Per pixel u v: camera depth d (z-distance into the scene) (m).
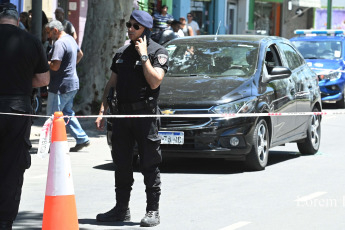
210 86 28.05
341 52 57.12
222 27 89.75
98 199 23.19
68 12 68.56
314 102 33.34
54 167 17.25
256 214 21.08
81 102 44.78
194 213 21.17
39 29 39.66
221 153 27.11
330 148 35.72
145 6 48.53
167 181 26.20
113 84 20.52
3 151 18.02
